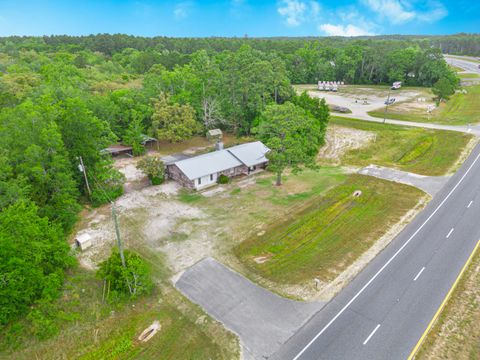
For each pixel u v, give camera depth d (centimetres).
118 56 14038
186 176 3984
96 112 5212
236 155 4516
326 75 12431
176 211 3588
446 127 6188
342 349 1909
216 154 4459
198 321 2147
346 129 6338
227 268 2650
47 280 2314
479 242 2842
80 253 2906
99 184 3744
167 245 2989
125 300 2334
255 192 3978
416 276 2470
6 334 2072
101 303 2323
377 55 11569
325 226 3188
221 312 2214
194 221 3375
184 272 2617
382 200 3638
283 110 4056
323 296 2312
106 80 8656
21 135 3123
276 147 3919
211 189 4103
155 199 3872
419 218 3250
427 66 10450
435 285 2375
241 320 2142
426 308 2177
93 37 17838
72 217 3197
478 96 8738
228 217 3431
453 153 4944
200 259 2773
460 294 2283
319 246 2884
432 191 3803
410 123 6575
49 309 2219
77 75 8269
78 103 3625
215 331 2066
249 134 6312
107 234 3188
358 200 3662
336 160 5059
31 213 2406
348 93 10206
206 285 2467
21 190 2706
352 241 2933
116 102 5728
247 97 6109
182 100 6141
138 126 5456
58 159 3148
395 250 2780
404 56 11006
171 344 1986
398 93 9825
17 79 6606
